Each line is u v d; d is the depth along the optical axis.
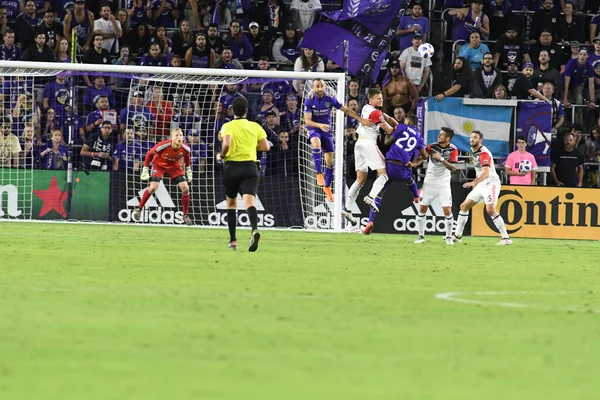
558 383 20.41
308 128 81.94
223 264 47.97
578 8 111.69
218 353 22.86
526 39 106.19
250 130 55.78
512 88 96.88
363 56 93.31
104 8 101.12
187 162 83.19
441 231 91.06
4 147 89.00
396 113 92.69
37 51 97.31
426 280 42.94
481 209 91.25
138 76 90.62
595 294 38.62
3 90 90.81
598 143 99.94
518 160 91.25
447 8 105.88
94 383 19.20
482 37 104.56
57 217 88.12
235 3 104.88
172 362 21.66
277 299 33.69
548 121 93.00
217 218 90.44
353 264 50.84
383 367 21.75
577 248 74.88
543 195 91.12
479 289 39.62
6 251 52.00
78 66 83.56
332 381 19.94
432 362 22.55
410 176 77.50
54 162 90.50
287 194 90.69
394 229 91.00
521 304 34.22
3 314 27.98
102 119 90.50
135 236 70.00
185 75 90.44
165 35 99.62
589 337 26.80
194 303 31.94
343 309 31.47
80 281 37.94
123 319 27.80
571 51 106.44
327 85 90.88
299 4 104.88
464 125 92.62
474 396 18.81
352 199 81.31
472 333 27.02
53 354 22.25
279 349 23.61
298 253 57.81
